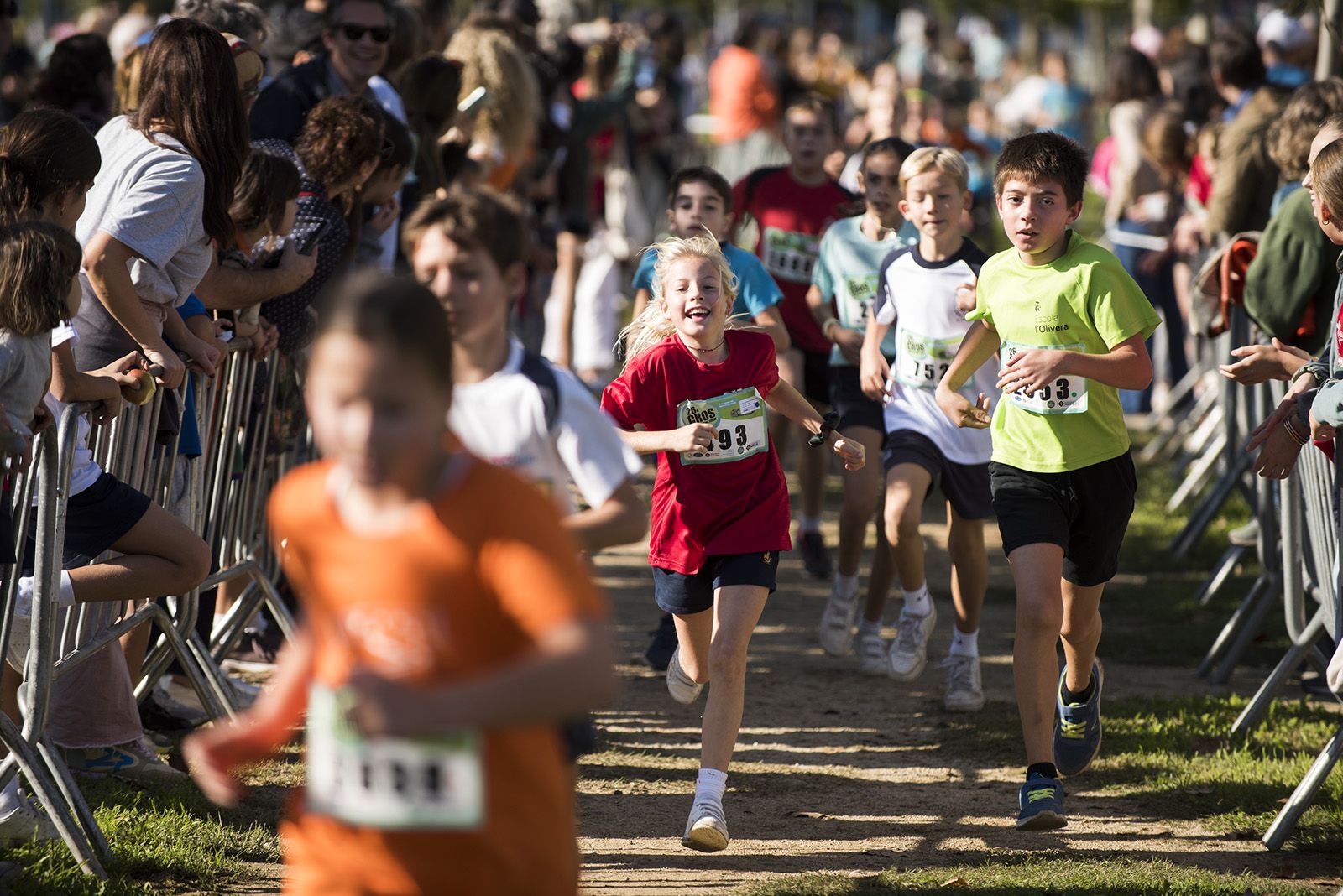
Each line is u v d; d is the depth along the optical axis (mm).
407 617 8594
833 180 29062
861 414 24562
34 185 14922
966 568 22125
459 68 27781
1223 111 40219
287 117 24641
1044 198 16922
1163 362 49844
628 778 18797
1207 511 32219
